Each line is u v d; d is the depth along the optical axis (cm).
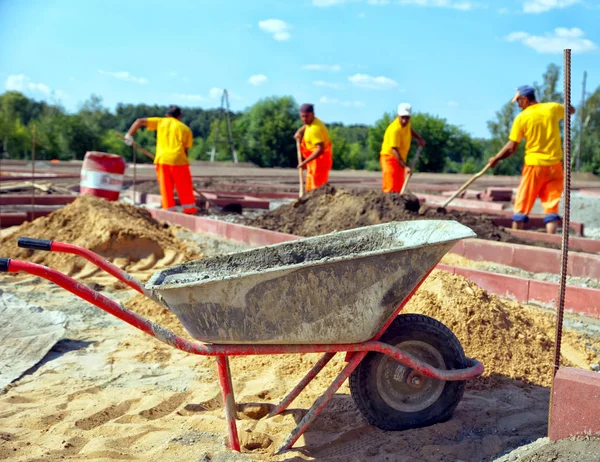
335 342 383
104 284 808
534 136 988
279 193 1820
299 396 464
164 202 1279
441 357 414
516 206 1033
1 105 7250
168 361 550
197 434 409
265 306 368
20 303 690
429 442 396
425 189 2162
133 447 397
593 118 5547
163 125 1266
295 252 455
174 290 361
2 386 488
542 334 547
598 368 521
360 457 378
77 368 533
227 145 5981
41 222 970
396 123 1163
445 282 541
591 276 760
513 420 420
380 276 369
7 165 3234
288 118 6419
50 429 418
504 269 817
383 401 408
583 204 1619
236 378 502
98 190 1337
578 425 348
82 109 6525
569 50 348
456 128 5612
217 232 1062
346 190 1085
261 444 403
